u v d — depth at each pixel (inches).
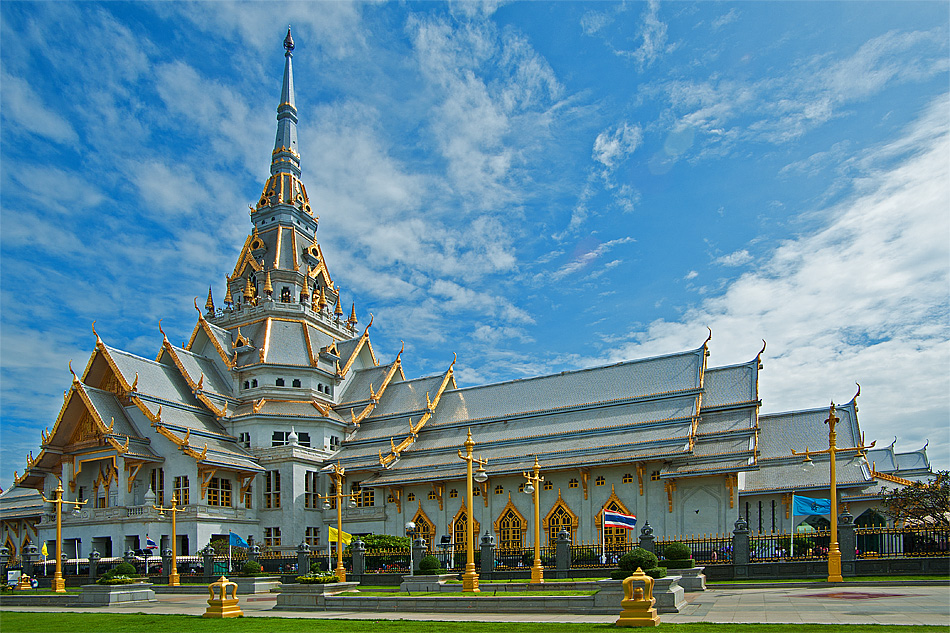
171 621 1154.7
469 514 1411.2
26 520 3048.7
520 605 1113.4
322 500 2783.0
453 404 2942.9
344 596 1300.4
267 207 3592.5
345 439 3006.9
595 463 2247.8
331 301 3614.7
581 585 1350.9
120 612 1395.2
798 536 1680.6
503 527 2401.6
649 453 2201.0
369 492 2736.2
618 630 836.6
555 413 2630.4
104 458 2645.2
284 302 3344.0
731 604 1088.8
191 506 2428.6
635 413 2458.2
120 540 2432.3
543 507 2361.0
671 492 2155.5
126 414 2723.9
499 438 2603.3
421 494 2576.3
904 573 1418.6
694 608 1054.4
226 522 2524.6
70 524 2544.3
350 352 3371.1
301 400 3016.7
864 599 1079.0
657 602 1022.4
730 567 1560.0
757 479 2329.0
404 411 2984.7
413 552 1772.9
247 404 2997.0
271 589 1889.8
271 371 3061.0
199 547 2391.7
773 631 754.2
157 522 2413.9
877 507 2263.8
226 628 1017.5
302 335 3235.7
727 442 2239.2
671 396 2452.0
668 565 1396.4
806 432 2466.8
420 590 1518.2
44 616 1320.1
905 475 3206.2
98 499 2672.2
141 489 2615.7
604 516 1544.0
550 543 2317.9
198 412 2898.6
